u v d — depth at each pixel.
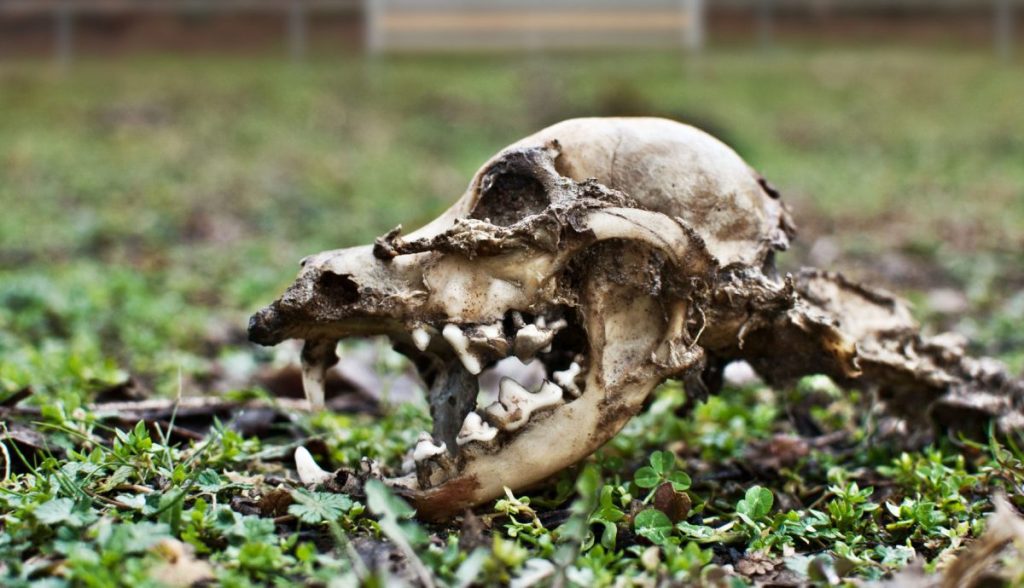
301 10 2.66
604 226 0.46
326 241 1.25
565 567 0.42
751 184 0.50
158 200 1.47
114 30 2.66
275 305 0.46
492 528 0.47
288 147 1.85
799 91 2.27
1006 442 0.54
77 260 1.15
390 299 0.46
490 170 0.48
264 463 0.53
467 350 0.46
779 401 0.61
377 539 0.45
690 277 0.47
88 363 0.66
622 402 0.47
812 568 0.44
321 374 0.48
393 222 1.35
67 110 2.04
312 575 0.42
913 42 2.74
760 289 0.48
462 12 2.41
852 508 0.48
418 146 1.90
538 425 0.47
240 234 1.30
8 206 1.40
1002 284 1.05
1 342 0.72
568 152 0.48
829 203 1.51
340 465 0.53
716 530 0.46
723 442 0.55
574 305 0.47
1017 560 0.43
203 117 2.03
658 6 2.41
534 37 2.43
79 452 0.51
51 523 0.44
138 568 0.41
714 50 2.62
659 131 0.49
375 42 2.41
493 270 0.46
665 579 0.42
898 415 0.55
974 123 2.03
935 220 1.39
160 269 1.11
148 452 0.48
